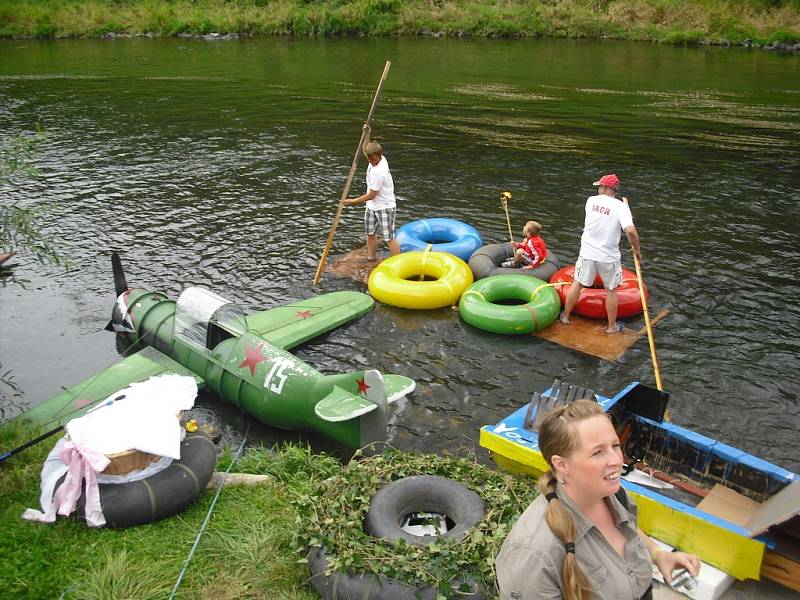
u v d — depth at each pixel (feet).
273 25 107.04
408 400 22.45
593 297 27.30
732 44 100.17
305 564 13.85
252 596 13.41
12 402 22.66
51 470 15.34
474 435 20.86
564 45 99.40
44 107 60.80
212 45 97.25
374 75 76.95
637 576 7.75
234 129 54.80
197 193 41.24
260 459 18.47
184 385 16.43
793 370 24.32
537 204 39.65
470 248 31.63
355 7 107.86
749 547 13.89
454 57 88.69
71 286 30.25
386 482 15.07
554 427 7.39
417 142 51.65
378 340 25.85
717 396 22.89
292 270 31.60
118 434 14.92
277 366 20.29
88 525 14.98
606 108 62.90
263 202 39.88
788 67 84.69
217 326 21.88
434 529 14.33
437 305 27.94
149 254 33.19
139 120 57.16
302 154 48.57
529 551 7.22
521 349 25.35
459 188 42.19
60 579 13.61
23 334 26.63
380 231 31.50
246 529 15.26
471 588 12.25
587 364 24.50
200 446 16.49
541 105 63.82
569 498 7.50
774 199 40.75
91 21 105.29
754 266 32.17
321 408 18.01
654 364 22.39
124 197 40.57
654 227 36.55
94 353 25.43
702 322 27.35
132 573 13.74
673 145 51.47
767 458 20.13
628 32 104.58
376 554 12.84
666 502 14.84
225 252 33.42
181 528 15.23
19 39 100.78
